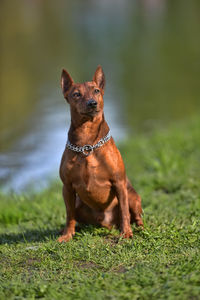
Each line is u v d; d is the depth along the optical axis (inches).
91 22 2209.6
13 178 450.0
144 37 1673.2
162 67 1142.3
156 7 2775.6
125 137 586.6
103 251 210.7
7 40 1688.0
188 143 499.2
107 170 227.9
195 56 1282.0
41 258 214.1
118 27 1995.6
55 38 1712.6
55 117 700.0
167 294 159.3
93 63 1201.4
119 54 1350.9
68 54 1357.0
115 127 650.2
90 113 219.3
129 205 245.8
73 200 239.0
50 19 2322.8
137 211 246.7
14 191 396.5
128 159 482.6
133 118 692.1
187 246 208.8
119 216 242.5
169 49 1413.6
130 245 214.2
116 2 3208.7
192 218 255.3
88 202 239.0
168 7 2743.6
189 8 2642.7
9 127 647.8
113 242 227.0
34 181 437.1
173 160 428.1
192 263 183.0
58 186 411.8
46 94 864.9
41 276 191.9
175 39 1608.0
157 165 424.2
